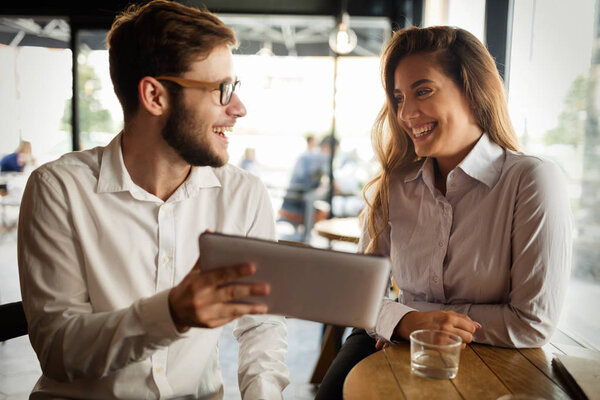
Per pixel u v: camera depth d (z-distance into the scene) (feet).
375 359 3.38
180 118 3.59
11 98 17.02
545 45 6.64
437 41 4.29
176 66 3.52
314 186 19.99
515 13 7.36
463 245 4.27
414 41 4.39
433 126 4.43
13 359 8.89
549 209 3.89
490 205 4.21
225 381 8.60
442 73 4.30
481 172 4.24
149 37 3.52
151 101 3.55
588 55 5.61
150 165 3.81
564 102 6.14
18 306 4.23
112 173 3.74
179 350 3.77
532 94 7.02
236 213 4.11
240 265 2.56
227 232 4.04
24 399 7.38
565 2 6.08
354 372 3.14
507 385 2.98
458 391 2.87
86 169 3.79
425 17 12.09
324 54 22.48
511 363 3.36
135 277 3.70
